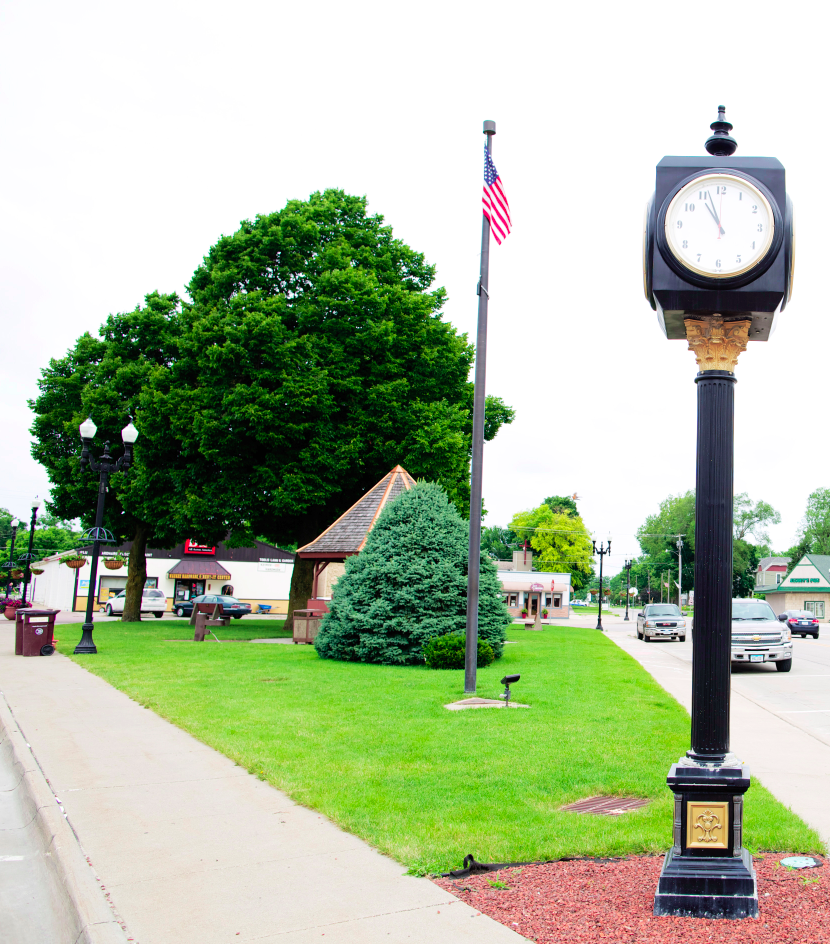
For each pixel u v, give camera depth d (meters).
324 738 9.19
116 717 10.84
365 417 28.03
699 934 4.04
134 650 20.83
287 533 32.25
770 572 101.44
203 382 28.28
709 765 4.59
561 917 4.30
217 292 30.17
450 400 31.42
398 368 29.08
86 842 5.73
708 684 4.71
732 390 5.05
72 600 56.44
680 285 5.03
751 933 4.05
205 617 24.75
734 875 4.34
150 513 31.02
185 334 29.20
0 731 10.45
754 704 14.16
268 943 4.10
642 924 4.19
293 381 26.75
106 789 7.18
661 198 5.14
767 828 5.92
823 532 109.00
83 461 20.34
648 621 41.00
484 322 14.55
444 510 19.47
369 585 18.47
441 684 14.11
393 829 5.86
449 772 7.58
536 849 5.36
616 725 10.22
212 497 28.25
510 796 6.75
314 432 27.52
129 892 4.82
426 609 18.06
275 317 27.36
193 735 9.53
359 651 18.11
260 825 6.13
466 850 5.38
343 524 24.34
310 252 30.36
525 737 9.26
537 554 104.94
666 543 118.06
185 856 5.45
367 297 28.17
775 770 8.44
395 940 4.08
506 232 15.04
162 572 59.03
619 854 5.37
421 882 4.91
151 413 29.31
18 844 6.22
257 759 8.09
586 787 7.09
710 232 5.03
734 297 4.96
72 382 35.25
